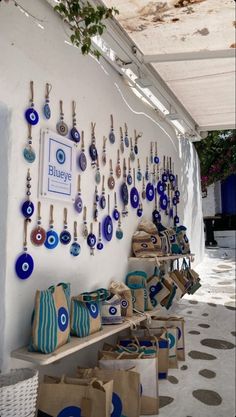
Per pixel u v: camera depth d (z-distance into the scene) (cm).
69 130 268
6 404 176
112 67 341
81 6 249
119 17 284
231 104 486
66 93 266
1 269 209
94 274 293
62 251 255
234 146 934
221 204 1049
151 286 359
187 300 500
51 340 205
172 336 323
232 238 949
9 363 207
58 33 261
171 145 514
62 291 226
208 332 393
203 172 966
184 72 386
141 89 383
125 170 353
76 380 214
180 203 557
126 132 362
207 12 279
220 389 282
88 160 290
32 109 230
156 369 253
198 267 698
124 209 345
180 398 269
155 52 340
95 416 202
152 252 354
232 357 336
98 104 311
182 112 483
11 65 217
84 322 237
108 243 317
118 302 277
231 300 496
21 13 227
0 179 213
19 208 219
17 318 215
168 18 286
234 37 316
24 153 223
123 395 229
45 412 206
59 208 254
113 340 327
